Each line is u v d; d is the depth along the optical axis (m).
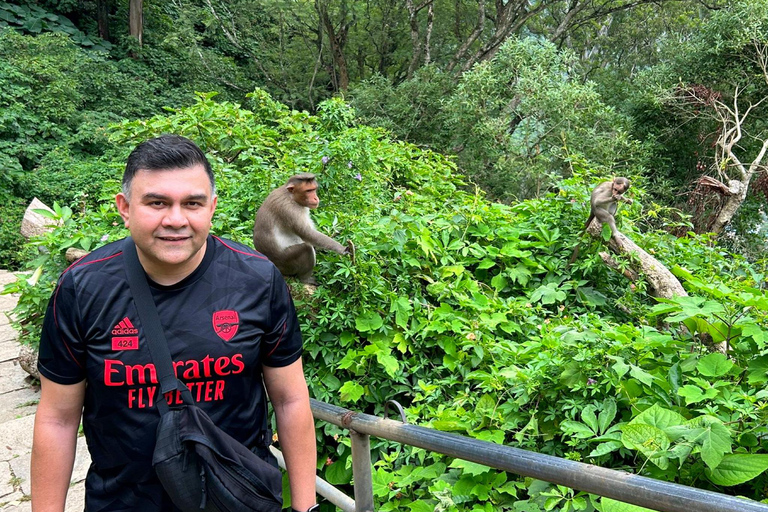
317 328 3.74
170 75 22.03
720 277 5.27
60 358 1.51
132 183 1.45
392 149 6.11
